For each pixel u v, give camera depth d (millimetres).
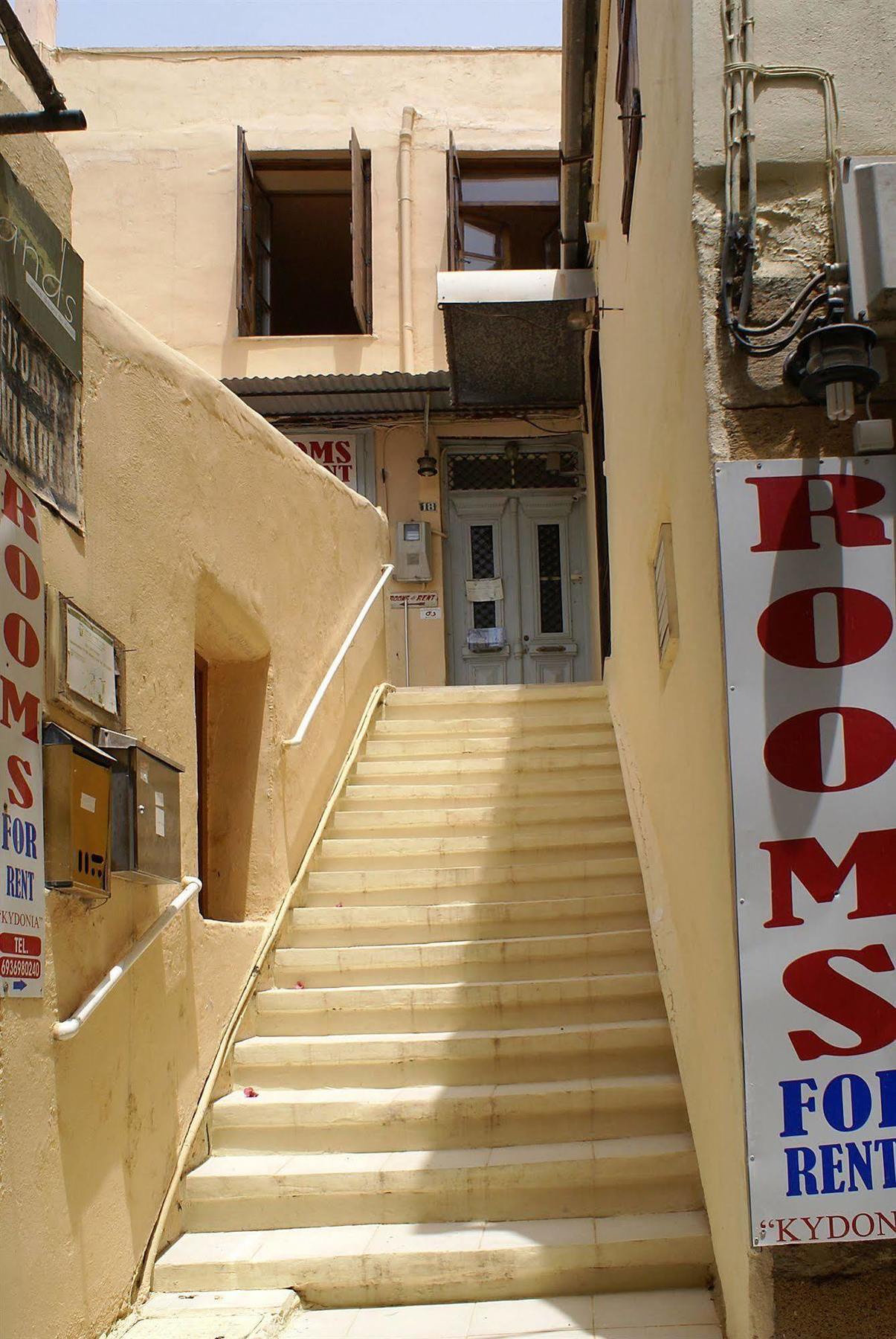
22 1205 3086
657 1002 4957
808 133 3428
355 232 10297
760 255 3414
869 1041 3066
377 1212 4195
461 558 10641
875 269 3217
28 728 3258
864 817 3143
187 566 4684
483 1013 5023
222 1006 4801
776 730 3178
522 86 10938
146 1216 3924
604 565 8727
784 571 3227
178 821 4145
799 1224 3016
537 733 7285
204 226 10617
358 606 7457
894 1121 3041
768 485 3260
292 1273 3898
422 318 10578
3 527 3152
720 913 3447
